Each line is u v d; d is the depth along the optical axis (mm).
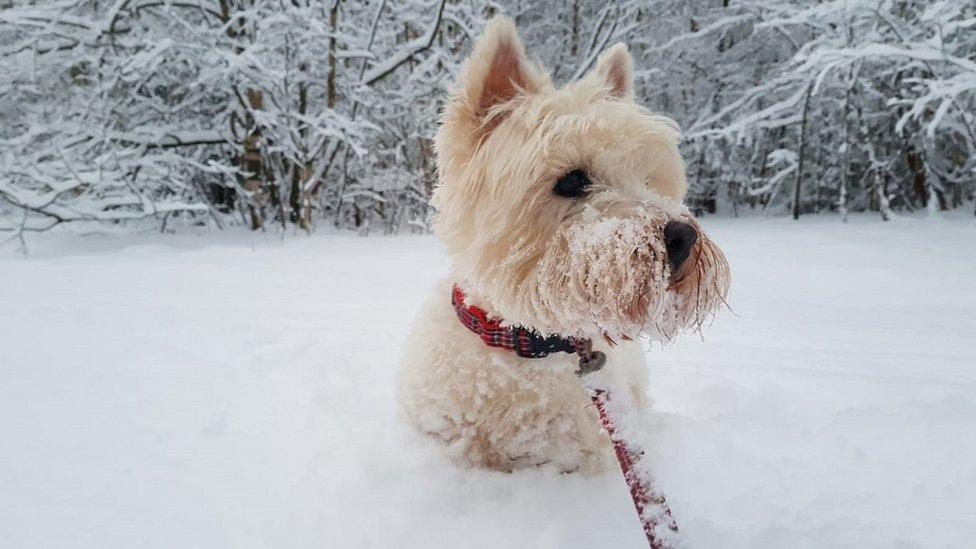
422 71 1757
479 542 242
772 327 621
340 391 425
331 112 1577
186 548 238
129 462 308
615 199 289
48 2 1504
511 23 344
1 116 1554
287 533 247
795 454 330
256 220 1695
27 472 295
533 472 309
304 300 735
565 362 311
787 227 1694
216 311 662
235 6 1627
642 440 255
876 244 1197
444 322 331
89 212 1256
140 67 1407
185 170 1611
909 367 489
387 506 268
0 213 1338
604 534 247
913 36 1759
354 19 1864
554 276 284
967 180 2090
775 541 246
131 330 568
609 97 353
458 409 318
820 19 1883
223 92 1600
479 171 321
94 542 241
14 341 519
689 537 247
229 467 305
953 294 751
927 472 307
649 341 286
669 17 2352
